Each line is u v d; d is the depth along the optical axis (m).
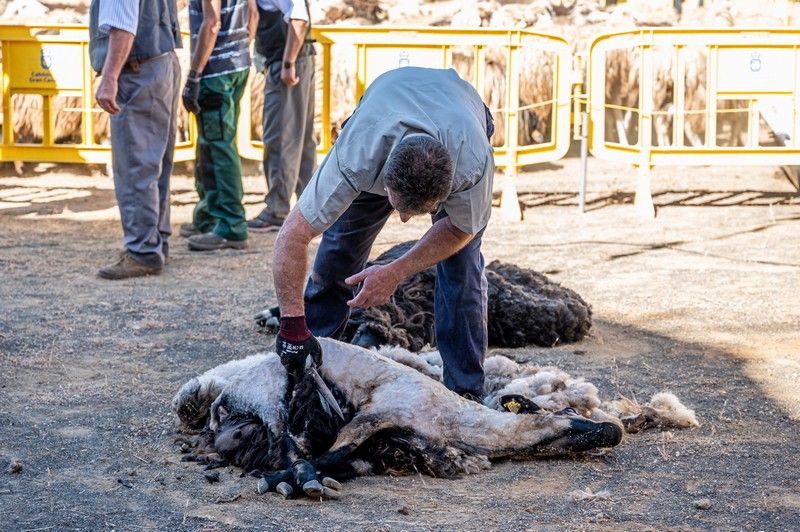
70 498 4.81
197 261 10.59
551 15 17.80
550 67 15.52
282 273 4.89
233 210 11.18
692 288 9.50
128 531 4.45
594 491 4.93
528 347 7.62
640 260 10.70
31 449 5.43
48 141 13.55
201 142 11.05
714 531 4.48
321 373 5.23
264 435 5.16
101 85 9.05
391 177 4.46
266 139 12.05
